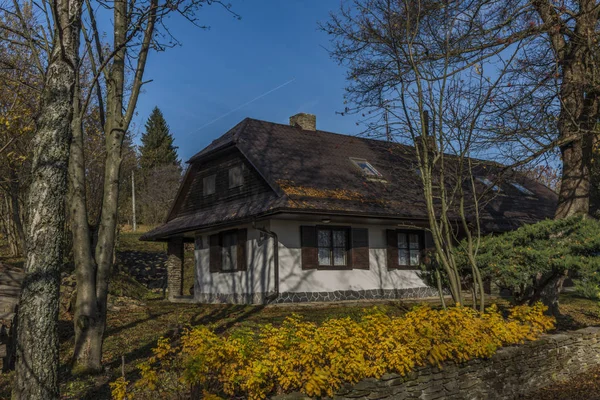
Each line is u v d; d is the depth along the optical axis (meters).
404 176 18.05
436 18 11.15
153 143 53.91
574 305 15.84
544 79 11.30
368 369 5.65
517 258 9.69
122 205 39.19
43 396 4.54
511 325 8.01
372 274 16.52
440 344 6.50
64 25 5.20
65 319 11.49
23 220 20.38
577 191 12.56
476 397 6.86
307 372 5.15
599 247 8.80
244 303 16.09
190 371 4.59
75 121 7.77
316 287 15.29
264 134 17.61
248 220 14.62
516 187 22.75
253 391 4.83
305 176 15.59
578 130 11.04
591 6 11.69
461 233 17.23
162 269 24.73
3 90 12.12
